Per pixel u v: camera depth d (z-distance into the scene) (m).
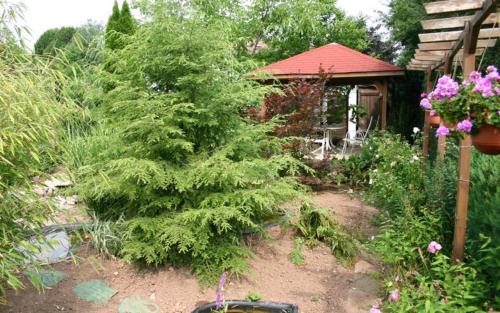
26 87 2.55
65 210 3.43
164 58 4.19
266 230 4.65
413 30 10.95
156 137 3.92
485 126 2.78
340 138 12.16
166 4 4.17
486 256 3.03
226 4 13.91
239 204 4.01
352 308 3.33
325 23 16.95
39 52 3.28
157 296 3.49
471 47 3.52
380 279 3.77
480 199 3.44
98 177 4.07
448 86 2.88
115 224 4.23
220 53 4.25
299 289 3.73
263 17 15.73
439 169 4.85
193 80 4.18
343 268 4.16
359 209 6.14
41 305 3.19
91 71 4.51
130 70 4.41
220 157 3.94
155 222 3.85
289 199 4.52
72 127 5.54
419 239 3.79
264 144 4.78
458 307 2.67
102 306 3.28
